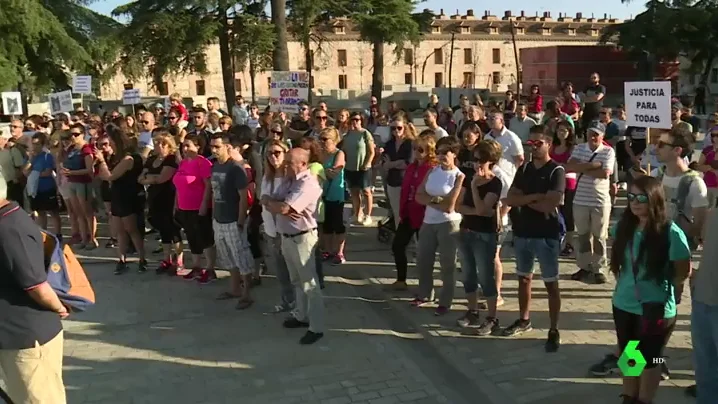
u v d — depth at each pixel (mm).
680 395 4922
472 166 6617
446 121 14500
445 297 6750
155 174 8289
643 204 4242
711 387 3949
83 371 5598
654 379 4387
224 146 6992
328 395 5094
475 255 6199
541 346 5941
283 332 6434
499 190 6047
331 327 6523
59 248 3953
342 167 8547
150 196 8336
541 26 87188
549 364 5562
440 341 6129
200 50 30109
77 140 9797
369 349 5973
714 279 3814
